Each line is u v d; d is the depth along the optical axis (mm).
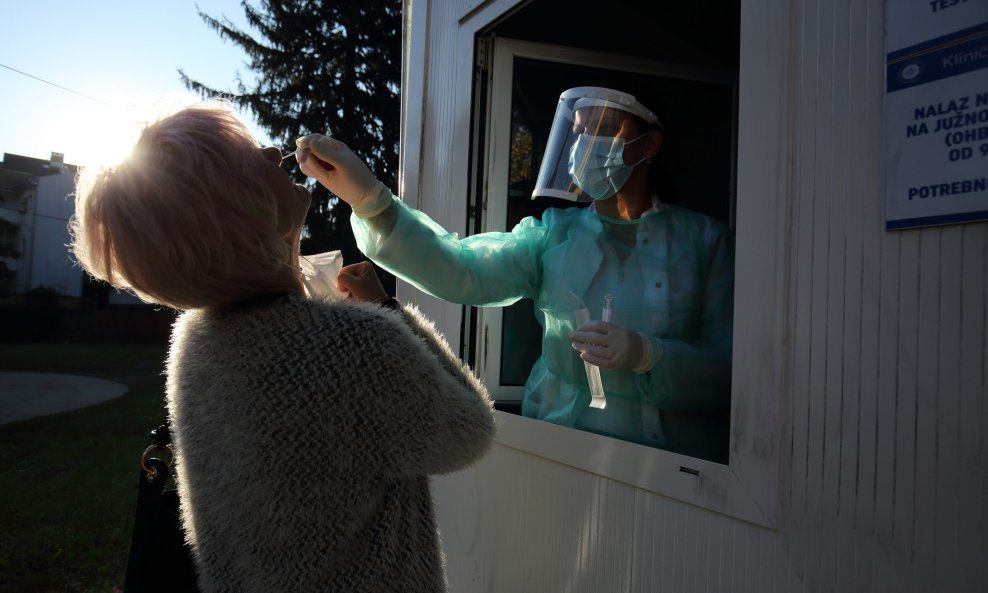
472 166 2137
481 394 1096
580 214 1854
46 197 26188
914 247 915
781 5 1112
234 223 864
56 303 22844
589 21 2258
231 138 892
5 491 5770
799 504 1070
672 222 1688
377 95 17312
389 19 17359
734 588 1189
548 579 1696
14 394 11117
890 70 938
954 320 869
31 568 4215
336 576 887
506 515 1871
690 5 2268
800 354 1075
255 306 921
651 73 2332
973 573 849
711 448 1604
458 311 2150
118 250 827
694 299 1610
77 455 7062
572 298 1724
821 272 1043
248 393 884
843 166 1013
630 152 1660
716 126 2453
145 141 852
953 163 865
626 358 1464
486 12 2047
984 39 833
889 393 943
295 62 17344
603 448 1515
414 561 948
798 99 1087
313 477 870
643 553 1403
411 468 910
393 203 1617
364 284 1262
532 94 2229
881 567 952
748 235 1170
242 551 886
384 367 891
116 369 14727
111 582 4012
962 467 860
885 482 947
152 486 1010
